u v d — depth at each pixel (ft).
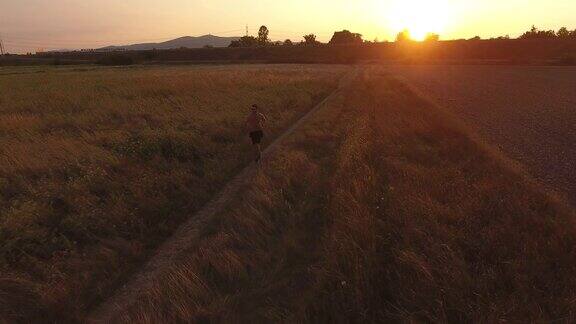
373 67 249.34
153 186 29.12
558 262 18.01
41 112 63.00
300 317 14.97
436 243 19.27
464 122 57.88
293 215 24.06
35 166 32.55
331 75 149.59
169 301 16.69
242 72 154.30
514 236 20.30
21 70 222.48
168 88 88.63
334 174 31.01
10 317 16.31
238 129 50.03
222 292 17.67
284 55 404.57
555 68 221.25
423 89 111.45
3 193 28.02
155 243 22.53
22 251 20.24
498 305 15.01
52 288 17.85
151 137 40.32
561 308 14.96
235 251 20.57
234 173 34.81
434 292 15.92
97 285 18.65
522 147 42.68
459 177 29.68
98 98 76.43
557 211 23.63
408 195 25.70
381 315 15.24
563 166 35.35
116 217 24.14
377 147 39.09
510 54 354.13
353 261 17.84
